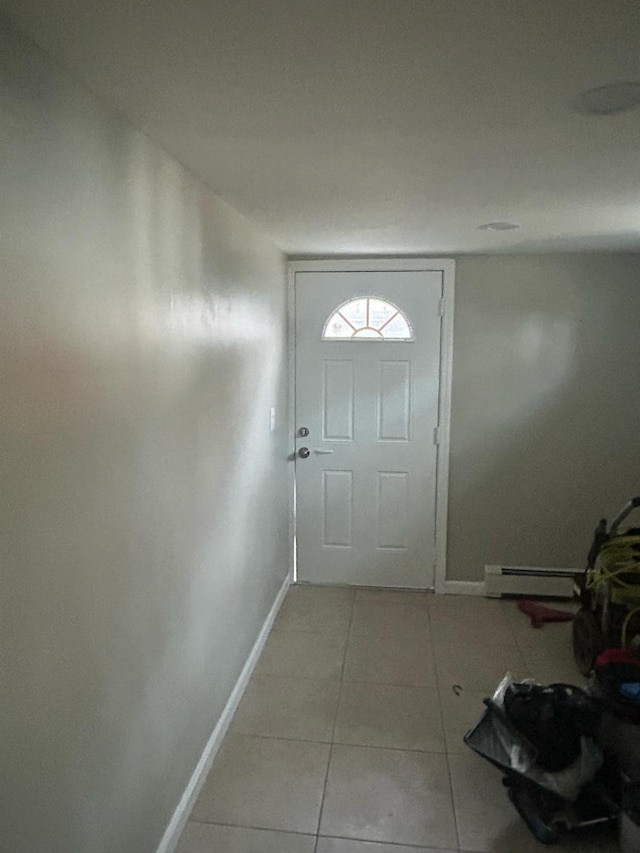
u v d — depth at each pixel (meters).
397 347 3.97
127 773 1.71
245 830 2.16
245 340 2.88
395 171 2.00
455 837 2.14
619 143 1.70
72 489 1.37
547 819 2.12
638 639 2.78
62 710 1.36
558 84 1.33
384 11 1.03
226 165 1.97
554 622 3.69
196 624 2.25
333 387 4.05
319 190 2.26
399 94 1.39
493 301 3.87
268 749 2.57
